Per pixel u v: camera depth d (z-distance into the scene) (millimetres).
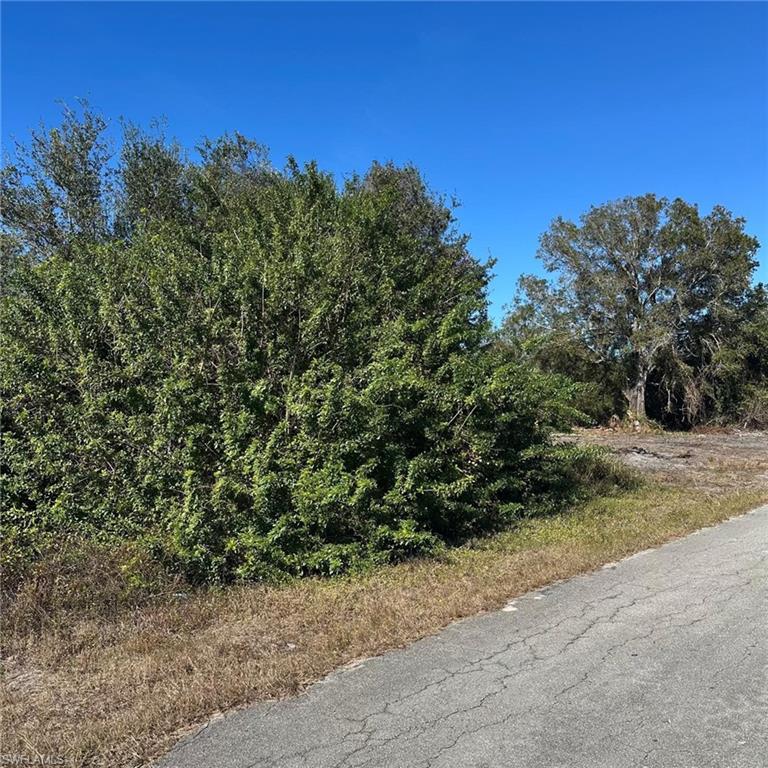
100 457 6922
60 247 14367
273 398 7062
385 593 5906
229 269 8047
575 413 10406
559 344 40312
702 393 41906
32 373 7395
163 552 6230
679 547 7871
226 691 3898
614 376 42594
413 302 9680
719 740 3354
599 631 4961
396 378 7363
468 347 10000
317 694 3938
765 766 3125
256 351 7543
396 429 7855
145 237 9844
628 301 42219
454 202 17578
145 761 3260
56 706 3855
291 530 6469
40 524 6902
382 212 11398
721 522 9547
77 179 15414
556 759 3197
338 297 8531
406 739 3400
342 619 5266
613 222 42062
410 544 7324
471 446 8508
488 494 8781
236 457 6594
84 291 8250
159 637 4891
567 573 6625
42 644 4762
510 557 7262
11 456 7223
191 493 6281
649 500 11391
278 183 12828
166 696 3881
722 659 4391
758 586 6141
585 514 9844
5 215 14883
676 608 5496
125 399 7105
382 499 7227
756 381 42781
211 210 12758
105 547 6293
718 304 41031
